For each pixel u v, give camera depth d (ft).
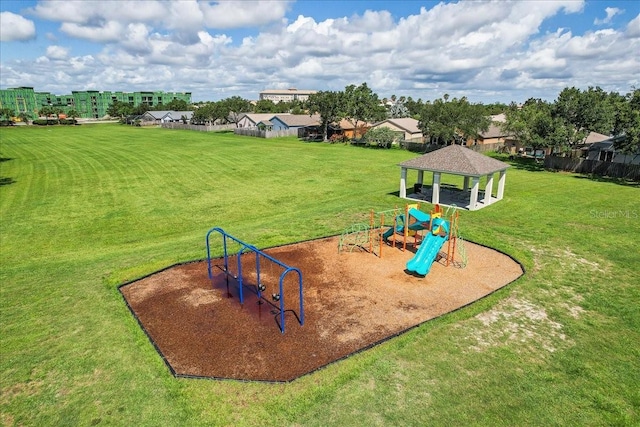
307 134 224.74
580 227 59.36
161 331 32.14
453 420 22.49
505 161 139.74
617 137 107.76
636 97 102.63
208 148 166.91
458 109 148.97
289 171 112.27
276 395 24.50
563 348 29.17
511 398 24.13
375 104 202.59
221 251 49.88
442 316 33.58
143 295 38.42
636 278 41.24
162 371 26.89
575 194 83.87
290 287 39.99
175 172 110.52
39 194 85.20
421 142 186.50
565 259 46.50
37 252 52.49
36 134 244.01
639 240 53.21
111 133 251.39
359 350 29.01
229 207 74.54
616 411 23.08
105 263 46.57
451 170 70.28
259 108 367.45
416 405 23.59
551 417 22.68
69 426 22.40
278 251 50.03
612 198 79.82
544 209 70.54
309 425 22.24
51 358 28.48
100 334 31.55
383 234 54.49
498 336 30.73
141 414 23.20
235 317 34.19
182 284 40.81
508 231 57.36
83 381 26.03
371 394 24.53
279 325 32.81
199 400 24.17
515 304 35.81
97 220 66.69
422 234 57.00
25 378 26.35
